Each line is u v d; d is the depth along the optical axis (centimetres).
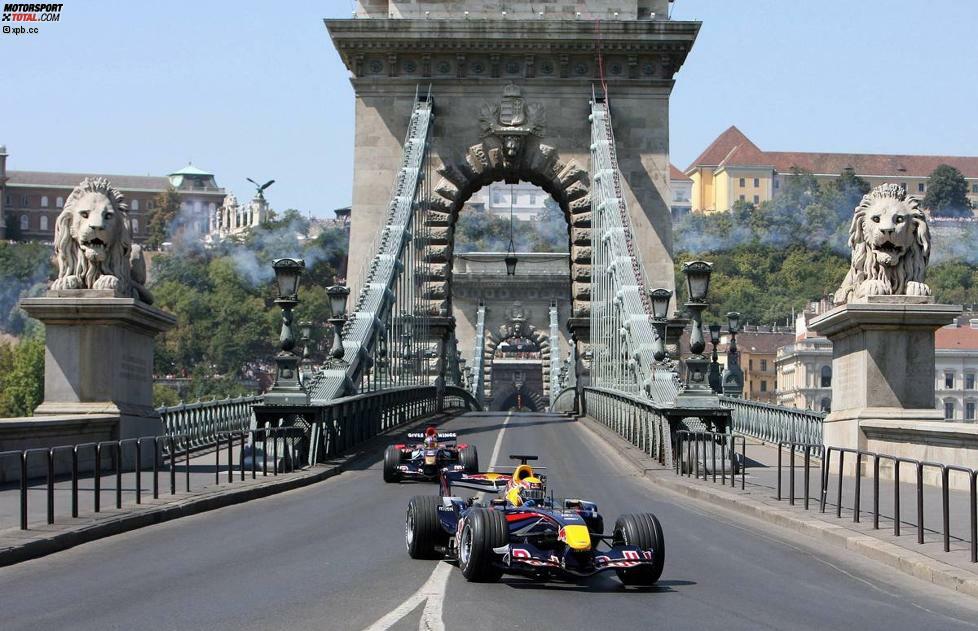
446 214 7175
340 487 3475
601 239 6538
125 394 3688
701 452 3684
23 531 2181
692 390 3891
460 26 7088
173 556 2083
